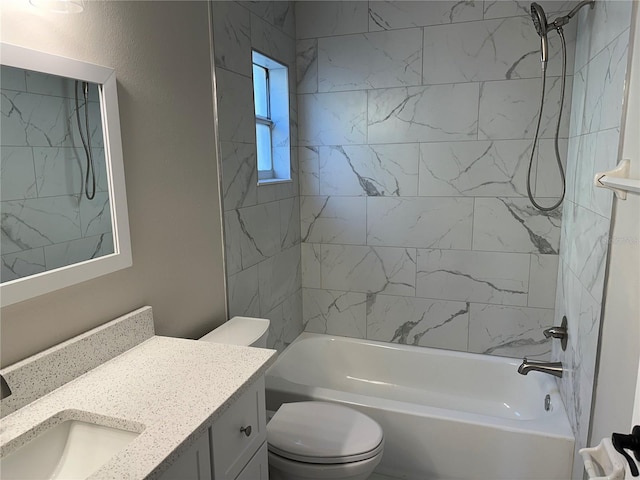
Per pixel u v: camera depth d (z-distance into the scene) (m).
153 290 1.56
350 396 2.12
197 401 1.06
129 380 1.18
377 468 2.08
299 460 1.61
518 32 2.26
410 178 2.57
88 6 1.25
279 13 2.45
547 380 2.28
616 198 1.34
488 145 2.40
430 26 2.39
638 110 1.17
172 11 1.61
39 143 1.12
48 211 1.15
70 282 1.20
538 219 2.38
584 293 1.72
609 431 1.33
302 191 2.80
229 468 1.17
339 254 2.79
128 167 1.42
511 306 2.51
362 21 2.51
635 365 1.12
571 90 2.22
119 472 0.82
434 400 2.59
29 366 1.07
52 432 1.03
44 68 1.11
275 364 2.48
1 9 1.02
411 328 2.72
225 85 1.97
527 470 1.84
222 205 1.97
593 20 1.80
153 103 1.53
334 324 2.88
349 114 2.62
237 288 2.13
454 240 2.55
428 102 2.46
